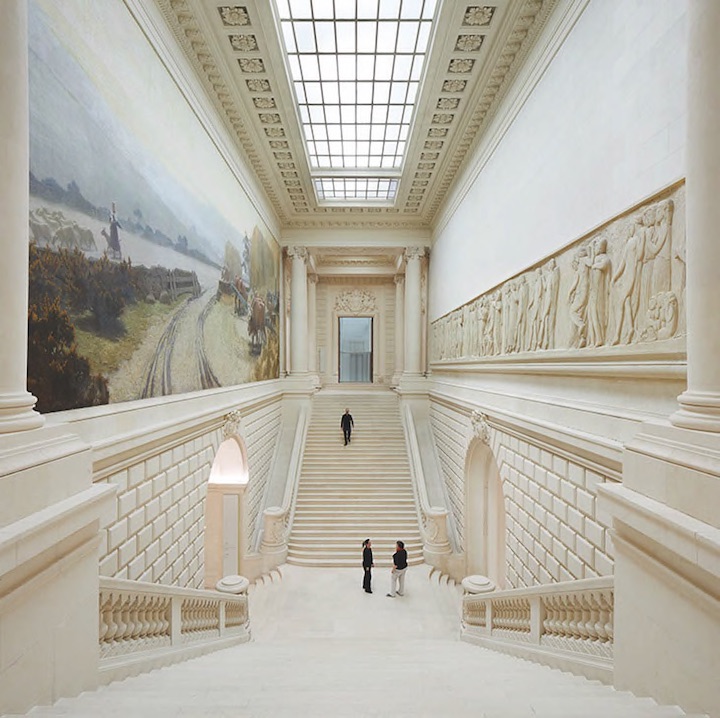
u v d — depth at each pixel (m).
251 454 13.83
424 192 16.56
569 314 6.88
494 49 9.15
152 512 7.07
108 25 5.93
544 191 7.80
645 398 5.23
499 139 10.23
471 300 12.55
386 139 13.74
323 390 24.38
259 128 12.24
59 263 4.98
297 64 10.38
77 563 3.31
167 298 7.77
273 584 12.60
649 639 3.23
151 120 7.16
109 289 5.98
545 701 3.13
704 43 3.01
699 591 2.69
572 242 6.68
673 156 4.64
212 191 10.06
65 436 3.36
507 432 9.30
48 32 4.76
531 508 8.08
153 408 7.07
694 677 2.76
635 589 3.41
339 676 4.51
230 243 11.52
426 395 19.11
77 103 5.27
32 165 4.55
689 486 2.89
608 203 5.86
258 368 14.75
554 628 5.61
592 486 6.05
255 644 8.36
